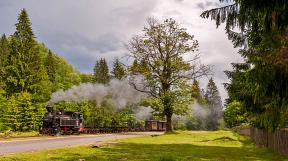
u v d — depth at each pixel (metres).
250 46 20.02
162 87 49.28
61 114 47.62
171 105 48.44
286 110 14.67
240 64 22.84
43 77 69.81
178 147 25.48
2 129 54.09
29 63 67.44
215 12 13.88
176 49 49.00
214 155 20.17
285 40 13.23
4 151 19.17
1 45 89.62
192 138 37.59
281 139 20.95
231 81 24.81
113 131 63.50
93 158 16.73
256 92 14.89
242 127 52.09
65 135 45.44
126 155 18.58
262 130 28.14
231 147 26.70
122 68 50.81
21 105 57.34
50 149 20.09
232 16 13.68
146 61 49.34
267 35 13.74
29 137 35.22
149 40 49.00
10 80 64.75
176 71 48.47
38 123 58.19
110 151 20.61
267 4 11.25
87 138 35.81
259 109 20.38
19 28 67.69
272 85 13.06
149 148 23.80
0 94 58.34
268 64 12.96
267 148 25.28
